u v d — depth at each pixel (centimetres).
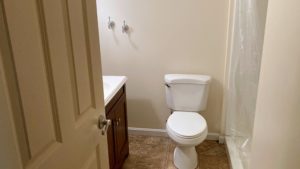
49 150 75
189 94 239
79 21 91
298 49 82
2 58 55
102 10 248
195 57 247
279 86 99
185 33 241
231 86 238
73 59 88
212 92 255
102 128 118
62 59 80
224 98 253
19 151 62
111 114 183
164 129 279
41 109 70
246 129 209
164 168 225
